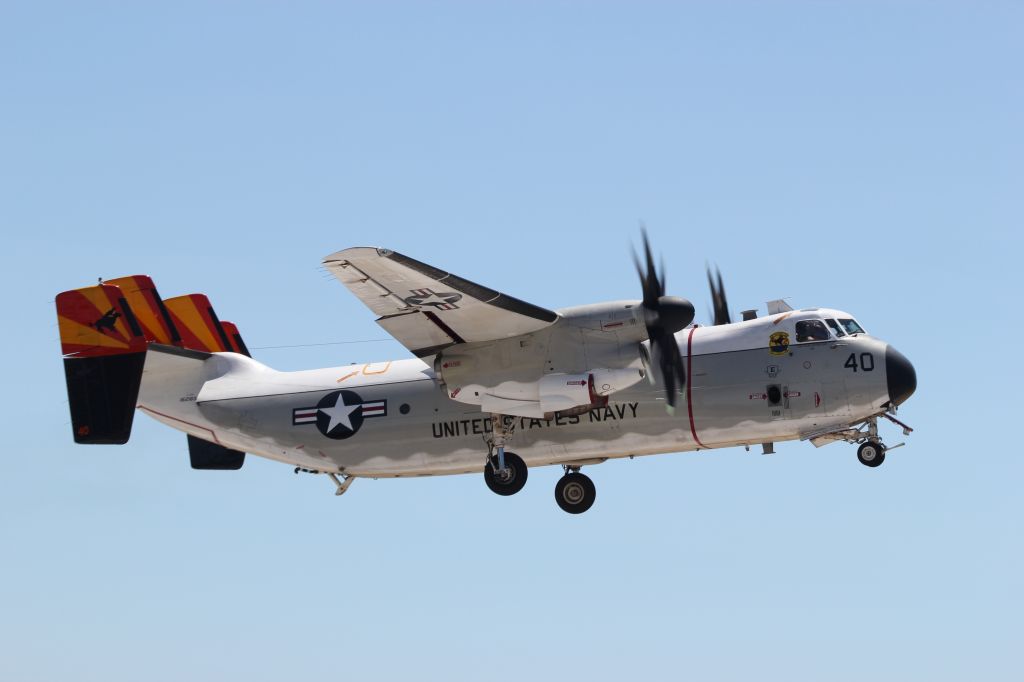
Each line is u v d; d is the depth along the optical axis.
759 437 85.94
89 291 88.56
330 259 71.75
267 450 93.88
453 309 79.56
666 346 83.31
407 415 90.12
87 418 87.69
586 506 91.69
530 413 83.69
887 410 84.81
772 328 86.12
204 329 102.12
